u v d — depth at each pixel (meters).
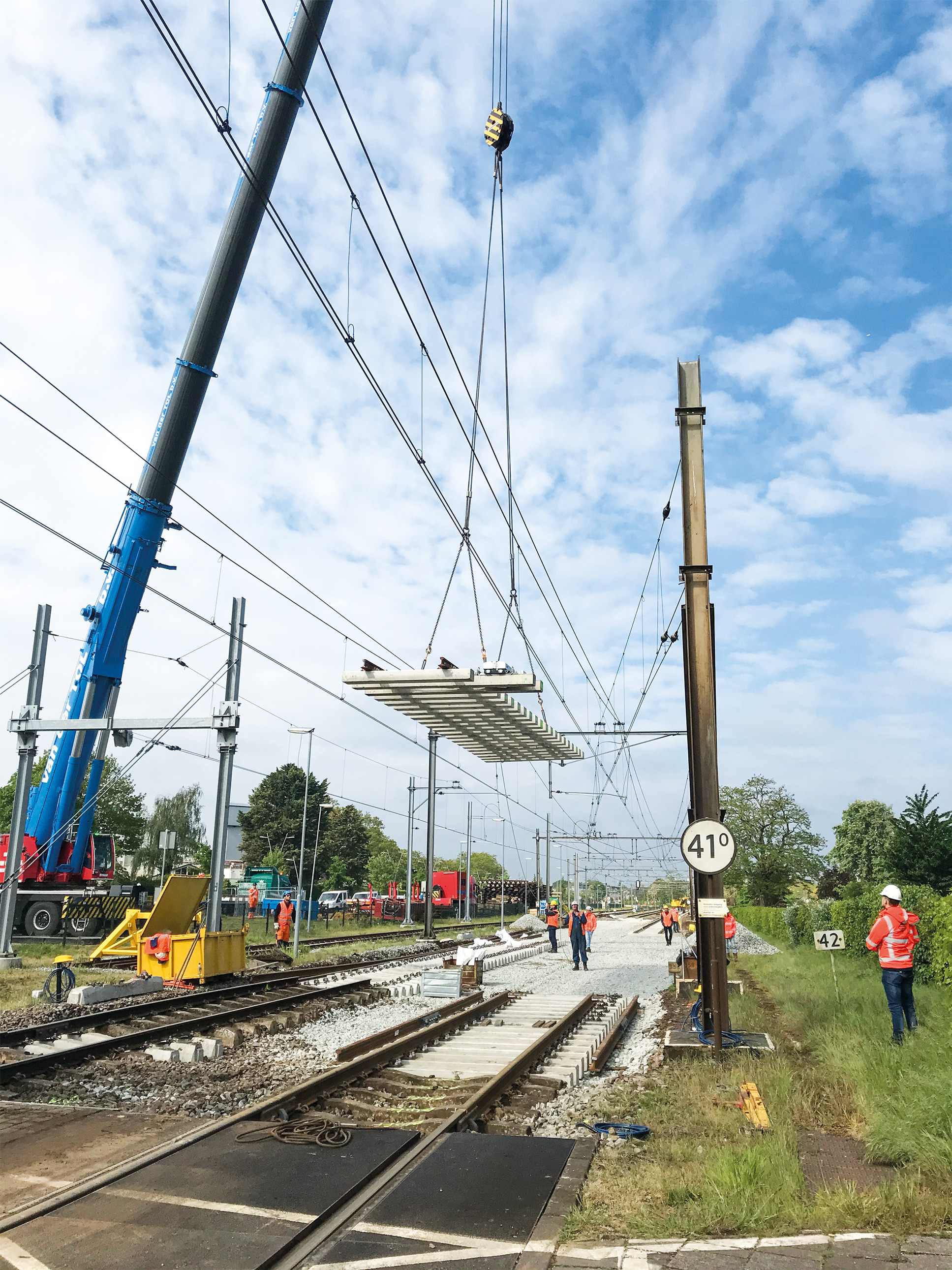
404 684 16.47
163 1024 13.69
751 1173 6.18
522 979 23.44
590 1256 5.07
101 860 31.52
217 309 25.75
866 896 22.42
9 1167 6.85
